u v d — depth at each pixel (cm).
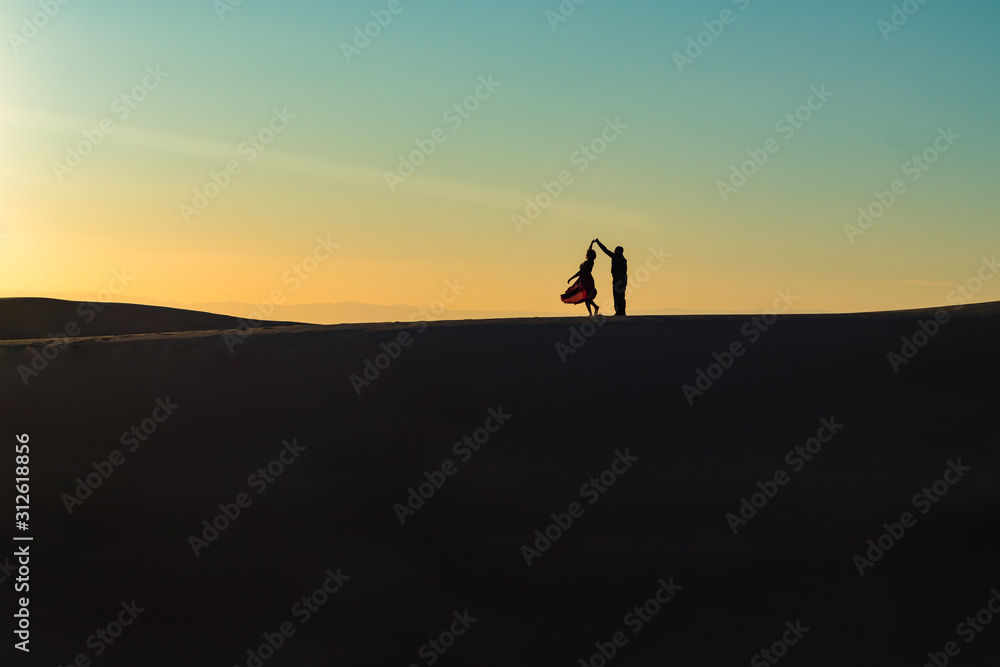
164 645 1183
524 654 1149
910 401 1405
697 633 1154
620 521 1259
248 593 1228
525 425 1395
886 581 1184
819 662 1112
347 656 1156
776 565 1209
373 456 1360
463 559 1245
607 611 1185
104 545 1289
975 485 1262
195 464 1366
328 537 1275
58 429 1434
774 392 1440
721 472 1309
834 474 1297
